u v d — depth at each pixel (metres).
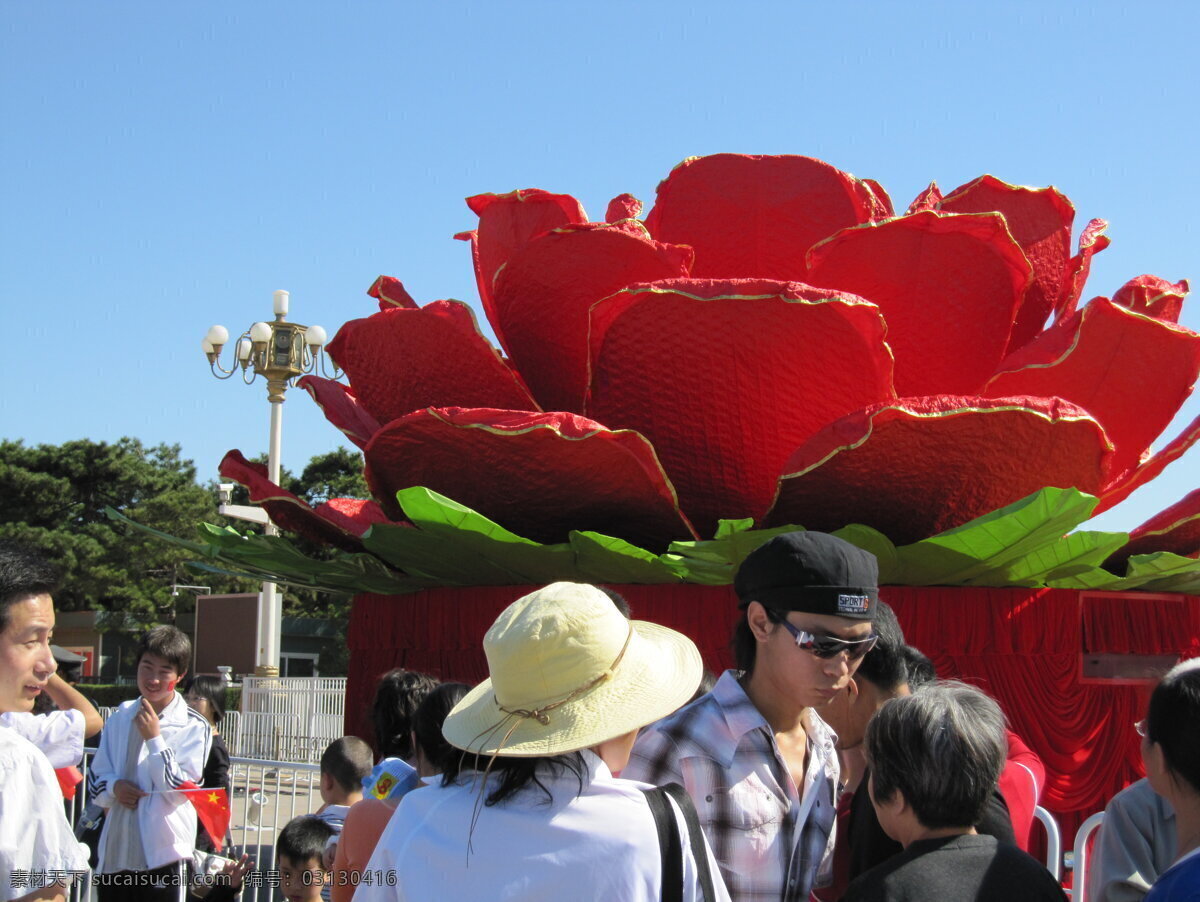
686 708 3.04
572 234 6.75
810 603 2.83
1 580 2.84
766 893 2.87
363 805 3.49
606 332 6.32
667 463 6.70
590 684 2.40
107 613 39.41
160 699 6.02
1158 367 6.98
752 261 7.62
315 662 41.94
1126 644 7.29
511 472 6.35
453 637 7.37
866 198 7.84
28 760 2.74
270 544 7.50
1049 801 6.85
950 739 2.47
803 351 6.01
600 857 2.22
